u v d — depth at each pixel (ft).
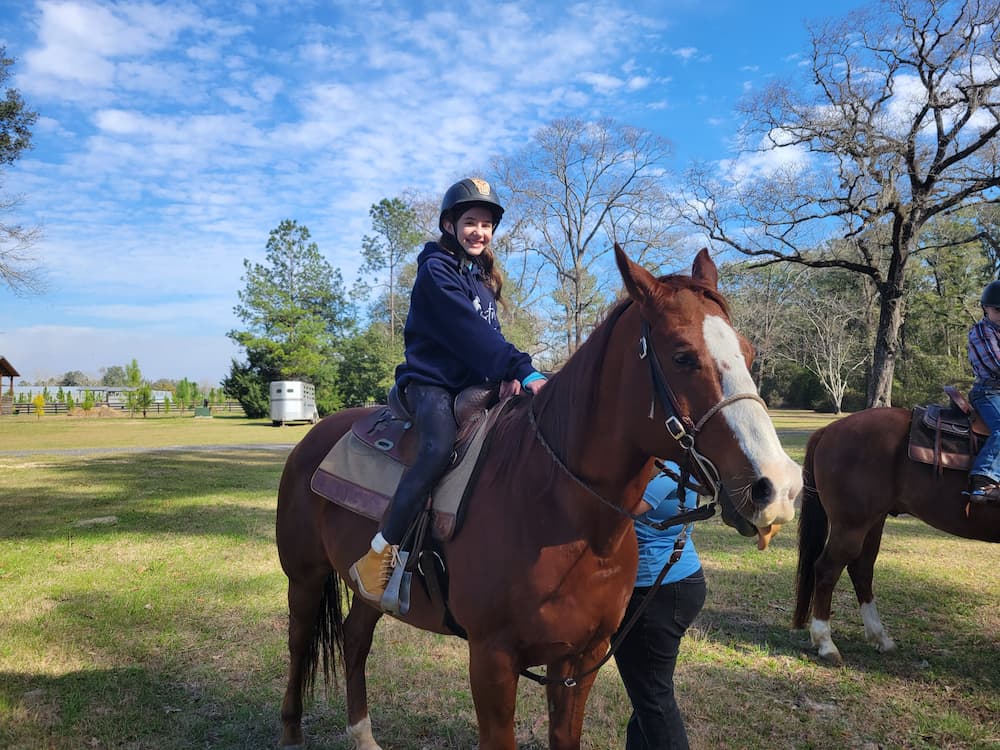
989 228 99.55
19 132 66.59
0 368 150.00
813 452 15.16
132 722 10.88
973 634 15.16
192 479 39.63
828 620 14.28
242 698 11.80
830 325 124.36
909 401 103.76
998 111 49.34
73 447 64.28
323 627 10.52
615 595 6.79
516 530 6.68
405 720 11.19
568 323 99.66
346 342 154.92
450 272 7.93
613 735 10.67
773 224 58.44
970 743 10.59
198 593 17.56
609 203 99.60
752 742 10.51
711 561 21.42
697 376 5.53
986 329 13.39
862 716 11.44
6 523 26.53
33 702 11.46
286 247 160.97
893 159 52.65
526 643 6.63
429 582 7.39
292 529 10.01
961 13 47.83
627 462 6.34
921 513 13.92
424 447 7.53
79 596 17.26
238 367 148.25
